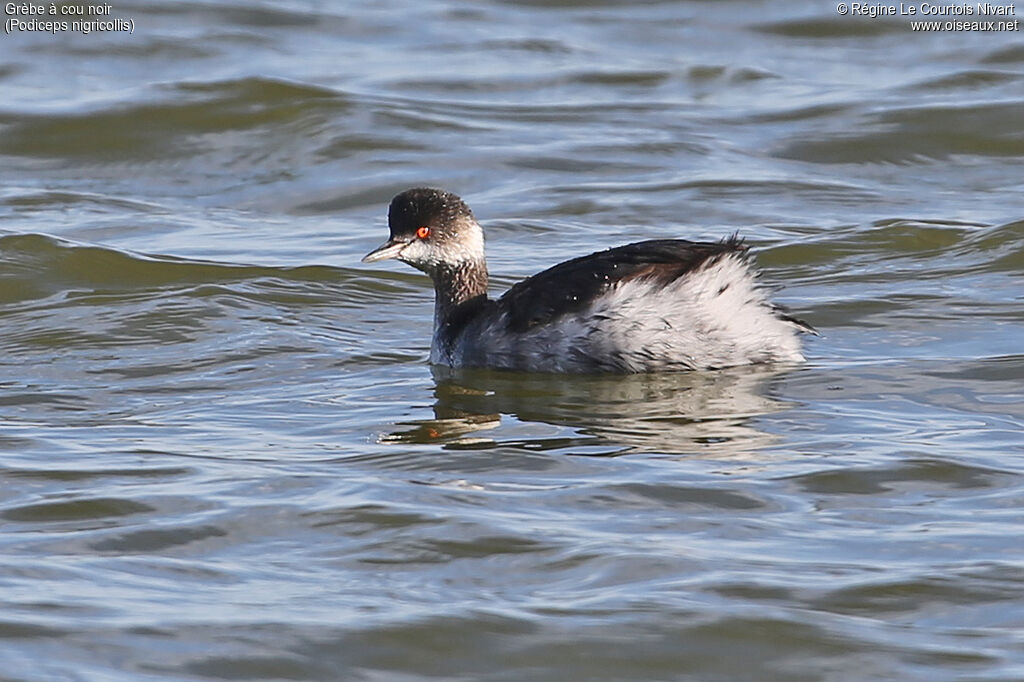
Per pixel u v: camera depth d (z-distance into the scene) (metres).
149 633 9.45
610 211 20.88
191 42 27.56
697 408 13.60
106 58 26.83
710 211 20.77
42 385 14.73
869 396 13.83
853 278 17.88
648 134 23.88
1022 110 24.14
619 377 14.60
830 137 23.59
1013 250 18.31
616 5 30.00
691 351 14.52
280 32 28.39
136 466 12.28
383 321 17.06
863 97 25.09
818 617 9.56
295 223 20.88
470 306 15.75
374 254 15.72
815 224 20.14
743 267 14.66
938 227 19.41
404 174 22.52
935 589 9.88
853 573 10.11
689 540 10.66
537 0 30.19
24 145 23.50
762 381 14.34
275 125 24.06
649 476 11.86
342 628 9.53
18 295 17.69
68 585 10.09
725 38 28.33
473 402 14.02
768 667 9.11
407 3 30.09
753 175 22.14
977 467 11.92
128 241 19.92
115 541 10.80
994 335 15.63
